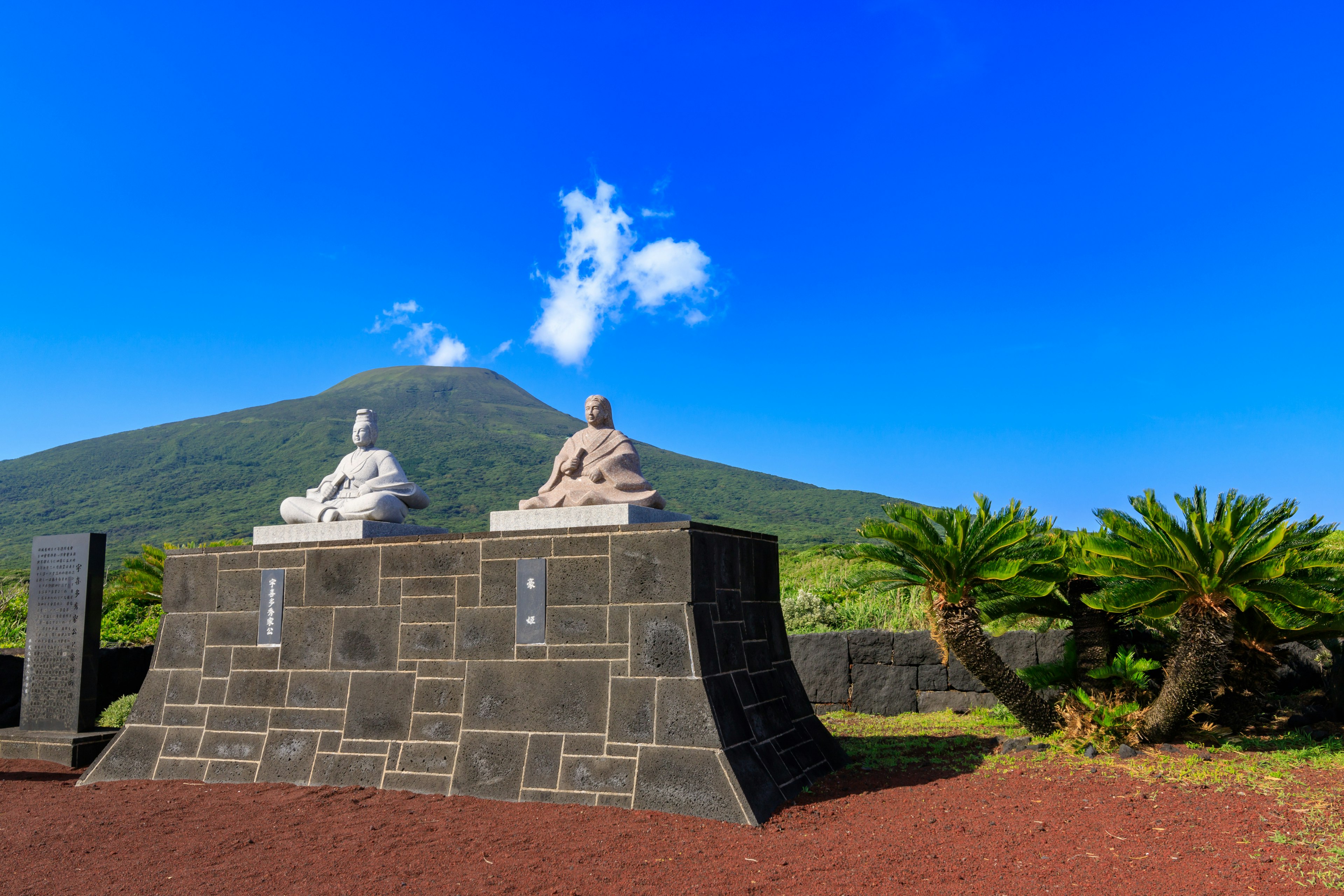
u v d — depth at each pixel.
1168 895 4.78
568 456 8.66
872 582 9.45
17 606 15.47
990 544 8.27
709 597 7.34
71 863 5.88
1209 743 8.55
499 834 6.18
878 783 7.62
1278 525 7.93
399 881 5.34
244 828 6.58
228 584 8.83
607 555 7.35
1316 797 6.55
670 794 6.62
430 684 7.76
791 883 5.15
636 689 7.02
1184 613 8.08
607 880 5.25
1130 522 8.07
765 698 7.77
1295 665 10.53
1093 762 7.90
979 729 9.94
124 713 10.38
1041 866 5.31
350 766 7.78
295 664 8.34
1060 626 11.41
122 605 15.15
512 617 7.58
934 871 5.28
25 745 9.60
